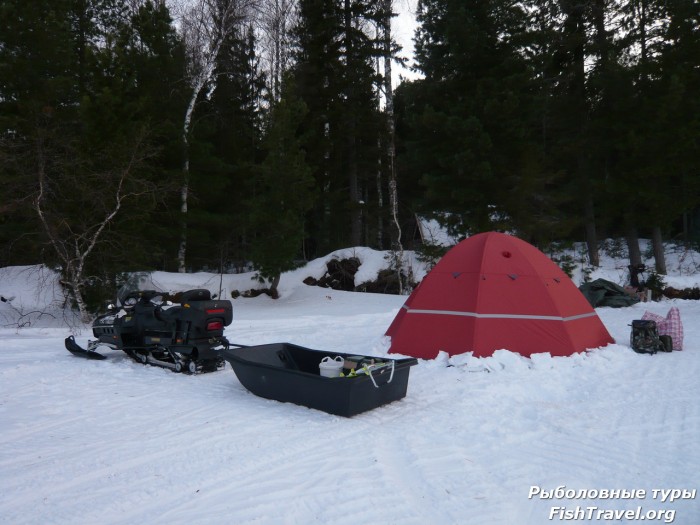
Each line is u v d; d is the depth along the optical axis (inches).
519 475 169.2
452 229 834.8
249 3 877.8
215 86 1020.5
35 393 269.9
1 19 688.4
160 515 142.8
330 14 950.4
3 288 693.9
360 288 861.2
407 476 168.1
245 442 197.2
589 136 830.5
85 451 189.6
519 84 743.7
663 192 784.3
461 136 751.1
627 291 661.9
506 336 320.5
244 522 138.5
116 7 1036.5
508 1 776.3
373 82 929.5
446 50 821.2
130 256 606.2
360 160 1030.4
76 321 612.1
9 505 149.3
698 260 972.6
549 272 349.7
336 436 203.8
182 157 780.0
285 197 763.4
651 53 813.2
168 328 324.5
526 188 750.5
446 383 279.1
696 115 706.2
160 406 246.1
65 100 759.1
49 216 557.9
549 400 254.1
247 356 277.1
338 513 143.6
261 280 783.1
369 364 246.1
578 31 874.1
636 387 271.0
